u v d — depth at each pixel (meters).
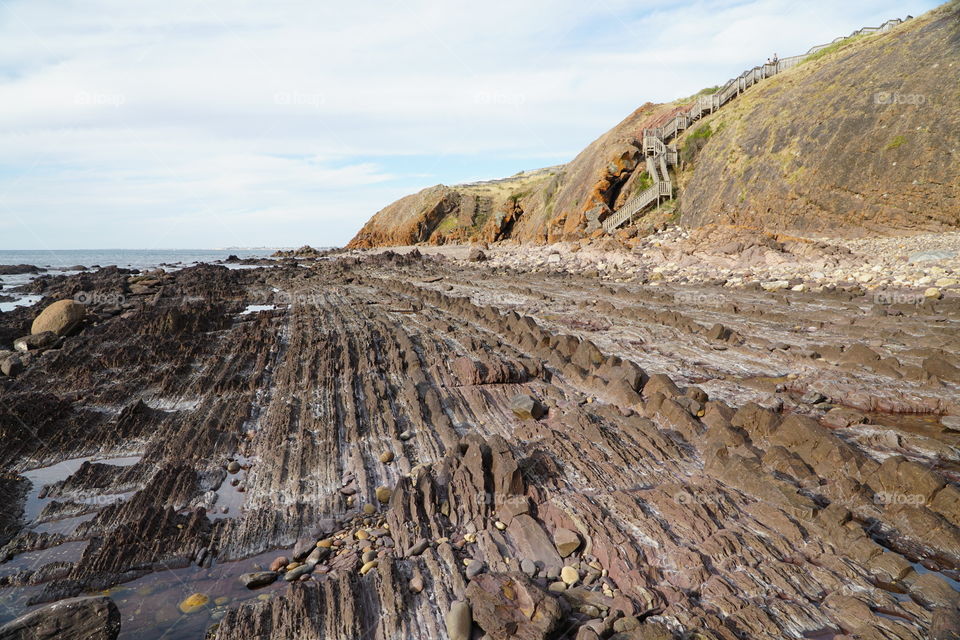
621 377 8.73
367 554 4.80
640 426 7.04
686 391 8.42
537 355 10.98
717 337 11.83
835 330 12.15
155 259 93.00
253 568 4.83
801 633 3.80
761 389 8.77
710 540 4.71
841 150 25.62
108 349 12.30
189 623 4.12
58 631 3.80
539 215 51.38
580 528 4.99
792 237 24.97
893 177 23.78
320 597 4.24
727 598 4.08
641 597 4.12
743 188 29.78
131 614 4.23
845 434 6.93
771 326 12.98
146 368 10.90
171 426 8.02
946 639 3.54
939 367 8.73
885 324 11.96
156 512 5.55
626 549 4.67
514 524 5.11
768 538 4.79
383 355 11.36
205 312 16.05
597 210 40.62
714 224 29.50
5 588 4.58
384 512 5.67
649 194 36.47
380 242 70.75
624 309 15.21
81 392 9.55
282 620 4.01
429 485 5.66
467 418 8.05
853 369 9.38
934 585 4.11
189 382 10.09
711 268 23.31
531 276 27.08
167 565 4.85
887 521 5.01
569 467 6.25
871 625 3.78
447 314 16.58
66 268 49.12
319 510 5.72
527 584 4.05
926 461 6.14
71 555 5.04
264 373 10.62
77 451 7.33
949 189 22.23
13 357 11.64
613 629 3.80
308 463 6.78
